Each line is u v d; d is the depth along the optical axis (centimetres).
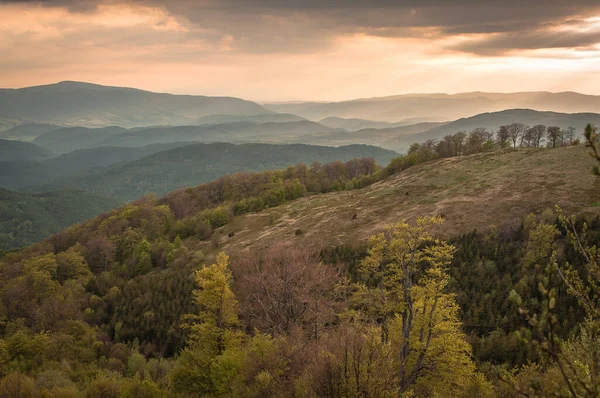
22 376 3344
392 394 2100
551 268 654
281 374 2747
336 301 4525
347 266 6134
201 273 4044
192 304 7050
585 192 6794
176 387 3403
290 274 4731
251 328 5034
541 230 5000
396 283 3120
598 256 891
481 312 4466
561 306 3966
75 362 5266
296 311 4444
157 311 7012
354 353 2081
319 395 2167
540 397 677
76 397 3186
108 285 9025
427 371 2797
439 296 2877
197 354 3506
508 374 708
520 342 619
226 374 3025
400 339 2991
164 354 6166
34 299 7850
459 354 2742
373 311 3278
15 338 5184
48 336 5694
